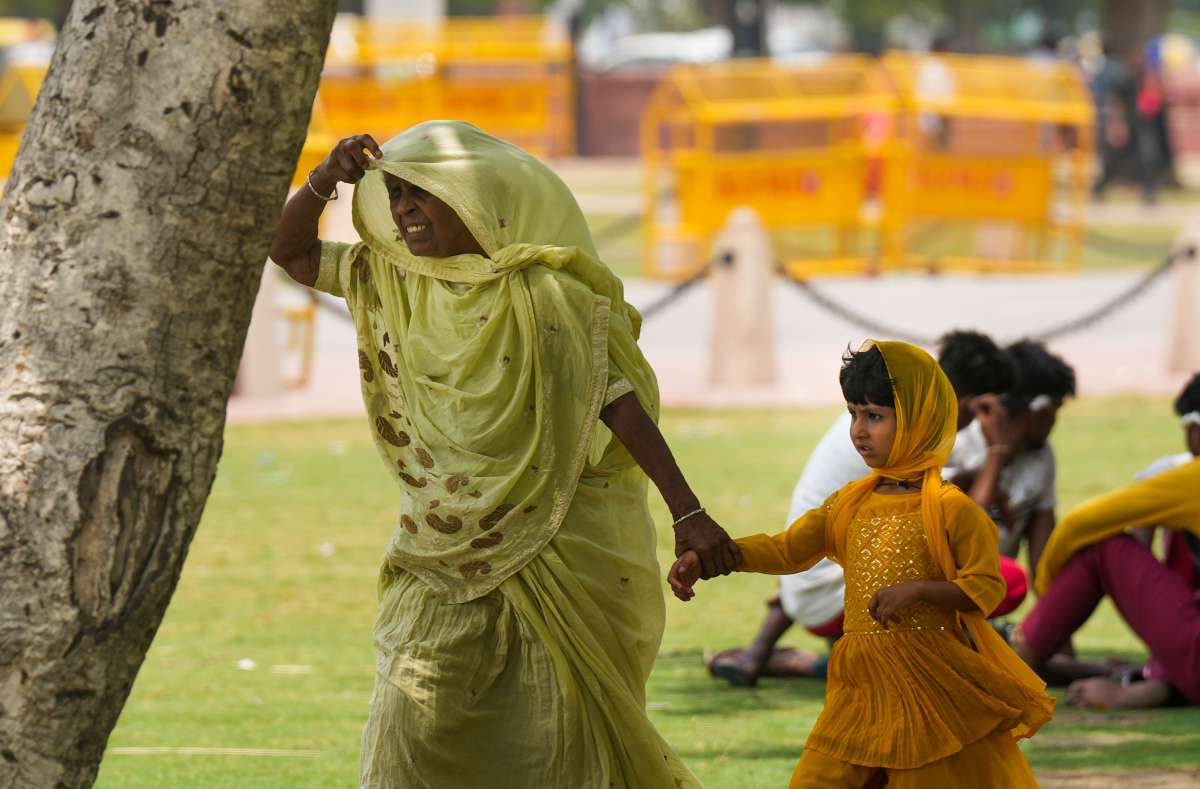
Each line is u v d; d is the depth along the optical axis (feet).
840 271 184.85
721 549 36.22
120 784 45.96
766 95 179.42
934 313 156.46
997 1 559.79
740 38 346.95
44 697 28.17
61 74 28.04
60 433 27.89
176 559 29.12
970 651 36.63
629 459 37.35
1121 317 155.53
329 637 64.75
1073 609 54.34
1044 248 186.80
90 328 27.86
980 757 36.60
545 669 35.88
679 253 180.14
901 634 36.60
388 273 37.11
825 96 179.11
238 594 71.26
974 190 184.44
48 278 27.86
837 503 37.88
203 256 28.32
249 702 55.36
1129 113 265.54
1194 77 373.61
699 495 89.86
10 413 27.89
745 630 66.39
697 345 143.74
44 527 27.89
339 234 135.54
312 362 134.31
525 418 35.78
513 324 35.65
